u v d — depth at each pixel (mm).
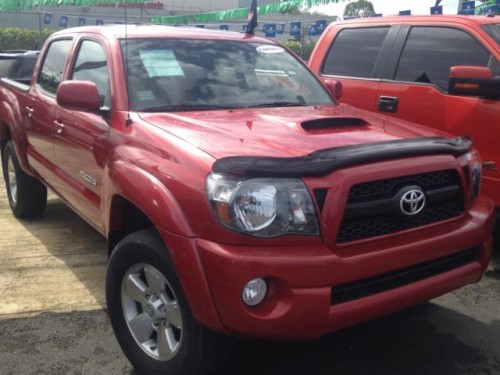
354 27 6195
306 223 2520
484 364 3266
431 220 2963
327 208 2543
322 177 2568
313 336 2555
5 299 4043
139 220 3330
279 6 12820
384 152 2713
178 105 3609
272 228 2488
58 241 5223
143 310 3033
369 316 2682
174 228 2611
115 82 3639
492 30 5098
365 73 5898
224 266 2449
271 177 2514
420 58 5449
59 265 4660
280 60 4426
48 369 3207
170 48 3998
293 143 2873
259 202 2475
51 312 3863
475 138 4789
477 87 4547
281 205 2494
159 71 3773
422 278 2898
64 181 4359
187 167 2711
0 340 3500
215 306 2514
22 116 5301
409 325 3705
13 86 5840
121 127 3383
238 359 3289
